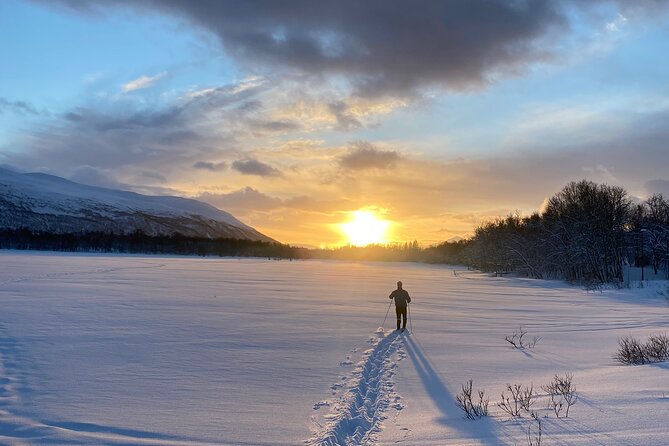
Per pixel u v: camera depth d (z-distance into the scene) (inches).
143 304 876.6
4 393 334.3
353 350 495.5
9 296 948.0
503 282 2174.0
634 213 2677.2
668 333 592.4
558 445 205.3
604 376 339.3
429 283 1993.1
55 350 477.4
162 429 264.1
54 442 245.3
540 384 339.0
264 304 930.7
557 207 2797.7
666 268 2345.0
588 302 1159.0
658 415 233.0
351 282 1846.7
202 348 497.7
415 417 275.4
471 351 491.2
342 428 262.1
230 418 283.0
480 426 244.8
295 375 390.0
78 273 1776.6
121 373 392.8
